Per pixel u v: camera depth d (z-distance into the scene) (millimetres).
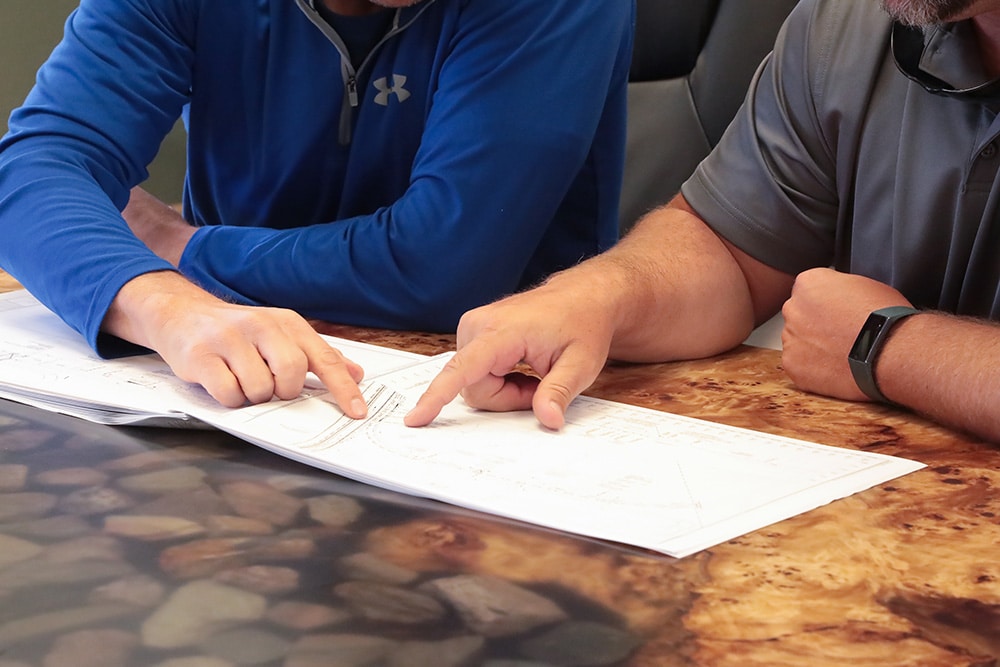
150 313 914
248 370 815
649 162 1854
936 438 786
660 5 1815
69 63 1242
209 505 619
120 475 672
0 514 602
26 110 1224
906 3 921
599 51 1245
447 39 1261
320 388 866
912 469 699
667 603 496
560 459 704
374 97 1306
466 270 1175
